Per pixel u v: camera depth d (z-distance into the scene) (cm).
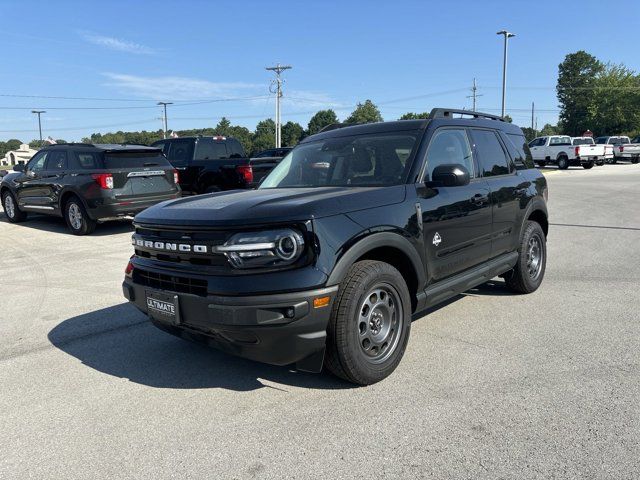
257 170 1267
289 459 275
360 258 360
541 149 3459
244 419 319
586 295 571
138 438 301
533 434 291
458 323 486
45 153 1152
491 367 384
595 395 335
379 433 297
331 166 444
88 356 430
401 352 373
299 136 11506
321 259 316
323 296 314
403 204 377
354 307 332
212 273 320
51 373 397
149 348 446
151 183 1082
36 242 995
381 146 431
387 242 355
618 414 310
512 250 536
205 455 281
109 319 528
